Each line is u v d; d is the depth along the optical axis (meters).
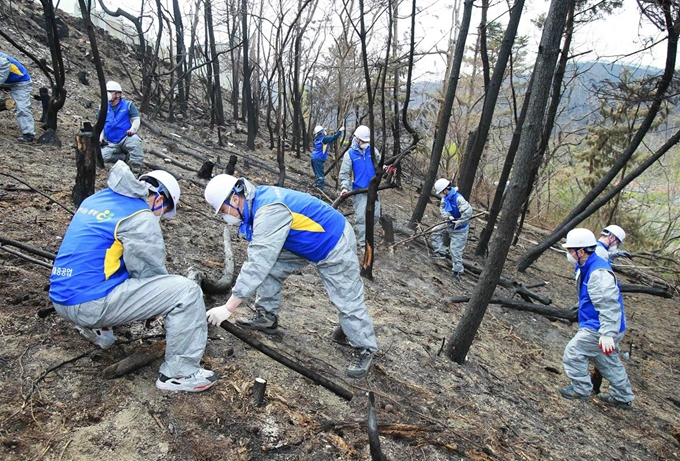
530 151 4.45
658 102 9.32
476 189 17.70
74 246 2.85
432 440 3.55
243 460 2.87
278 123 10.20
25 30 12.17
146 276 3.03
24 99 7.11
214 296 4.62
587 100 13.95
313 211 3.70
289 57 13.28
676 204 18.11
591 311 4.94
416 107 16.91
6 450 2.53
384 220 8.46
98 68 5.78
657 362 7.75
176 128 12.27
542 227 17.64
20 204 5.10
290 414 3.32
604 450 4.36
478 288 4.89
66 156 7.14
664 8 8.26
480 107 20.33
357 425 3.42
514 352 6.21
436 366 4.82
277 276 4.11
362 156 7.49
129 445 2.75
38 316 3.53
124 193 2.97
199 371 3.23
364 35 5.76
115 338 3.45
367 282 6.83
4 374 2.97
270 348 3.73
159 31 12.34
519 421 4.34
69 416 2.82
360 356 4.07
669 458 4.62
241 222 3.66
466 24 8.92
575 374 5.09
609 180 9.93
